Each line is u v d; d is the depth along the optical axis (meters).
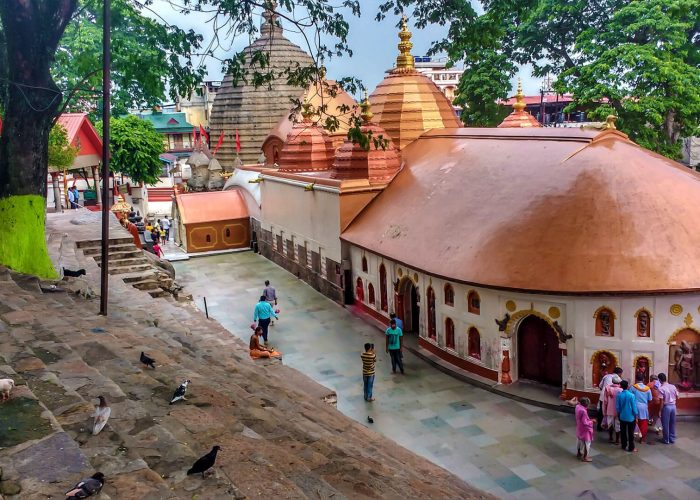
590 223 20.47
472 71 47.91
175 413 8.15
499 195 23.59
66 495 5.52
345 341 26.36
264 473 6.68
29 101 15.82
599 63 37.72
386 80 37.03
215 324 16.98
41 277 16.91
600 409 18.17
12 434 6.72
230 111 60.72
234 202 45.88
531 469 16.38
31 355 9.48
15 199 16.52
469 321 22.06
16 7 15.35
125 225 29.45
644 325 19.27
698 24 41.00
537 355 21.09
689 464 16.39
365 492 7.29
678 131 43.44
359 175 31.66
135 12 17.56
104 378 8.82
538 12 42.69
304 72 16.02
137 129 58.38
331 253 32.25
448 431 18.55
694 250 19.62
